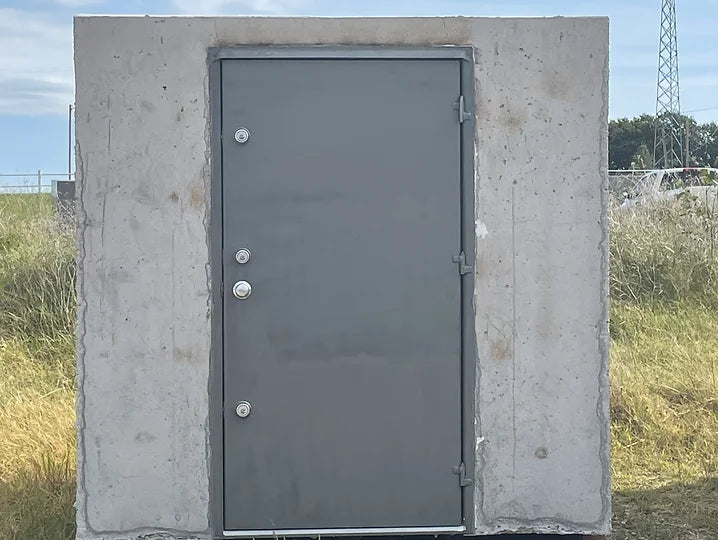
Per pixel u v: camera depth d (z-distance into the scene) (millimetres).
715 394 6969
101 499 4418
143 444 4422
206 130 4363
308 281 4414
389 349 4445
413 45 4391
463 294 4449
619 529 4961
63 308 8727
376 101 4398
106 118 4340
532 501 4504
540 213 4445
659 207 10883
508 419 4484
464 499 4492
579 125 4430
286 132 4387
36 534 4746
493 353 4469
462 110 4395
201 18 4348
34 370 7754
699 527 4980
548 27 4410
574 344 4477
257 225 4395
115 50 4328
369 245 4422
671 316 8953
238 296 4387
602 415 4492
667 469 5906
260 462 4445
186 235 4383
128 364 4395
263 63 4371
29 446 6047
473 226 4438
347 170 4402
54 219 11031
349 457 4461
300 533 4453
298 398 4438
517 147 4426
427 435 4469
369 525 4473
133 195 4363
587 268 4461
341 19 4367
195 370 4414
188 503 4441
